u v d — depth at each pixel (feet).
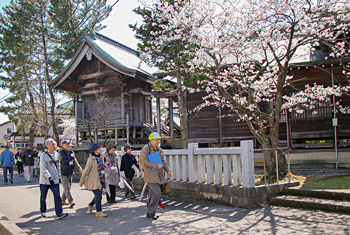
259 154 42.19
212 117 47.42
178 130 82.33
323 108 38.83
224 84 33.50
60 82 70.28
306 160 38.47
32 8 79.25
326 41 28.50
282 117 41.57
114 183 25.03
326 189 20.58
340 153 37.11
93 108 70.49
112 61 62.54
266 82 33.47
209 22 33.35
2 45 79.30
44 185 20.63
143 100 76.89
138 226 17.47
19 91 74.28
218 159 22.61
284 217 17.57
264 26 29.04
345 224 15.51
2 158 42.78
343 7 26.35
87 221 19.24
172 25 36.88
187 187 25.02
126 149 27.58
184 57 35.37
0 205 25.49
